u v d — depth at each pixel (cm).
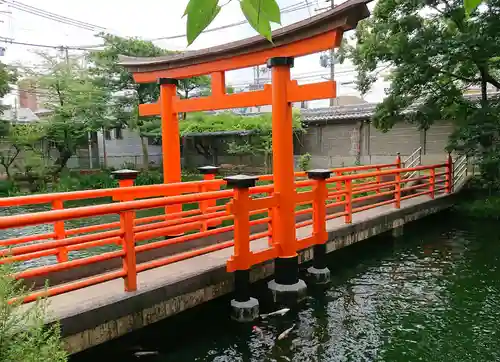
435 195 1081
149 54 1861
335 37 446
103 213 344
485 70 1018
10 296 219
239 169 2088
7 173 1723
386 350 421
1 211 1379
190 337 436
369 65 1054
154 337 411
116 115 1842
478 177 1170
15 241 417
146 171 1948
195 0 69
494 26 886
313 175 566
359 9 426
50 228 1122
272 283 518
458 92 1048
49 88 1772
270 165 2016
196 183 591
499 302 537
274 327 462
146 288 390
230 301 480
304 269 611
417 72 991
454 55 938
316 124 1930
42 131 1720
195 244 590
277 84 491
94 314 343
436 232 918
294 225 521
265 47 509
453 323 480
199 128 2008
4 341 202
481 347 427
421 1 948
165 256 548
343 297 553
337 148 1888
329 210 878
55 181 1788
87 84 1736
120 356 385
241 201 454
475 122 977
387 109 1085
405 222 871
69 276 453
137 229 424
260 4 76
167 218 620
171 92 664
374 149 1744
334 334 451
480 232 905
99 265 481
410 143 1631
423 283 607
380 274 648
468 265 686
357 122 1773
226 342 427
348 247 719
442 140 1537
